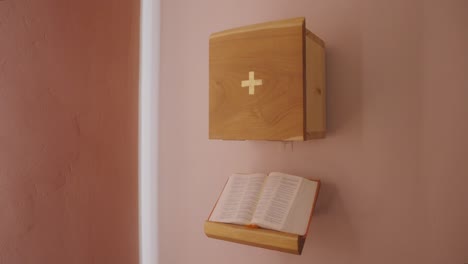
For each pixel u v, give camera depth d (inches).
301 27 42.7
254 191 50.1
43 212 50.4
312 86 47.4
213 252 64.2
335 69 53.9
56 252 52.0
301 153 56.4
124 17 65.1
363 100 52.0
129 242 66.4
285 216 45.4
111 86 62.1
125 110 65.4
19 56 47.6
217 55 47.4
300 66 42.6
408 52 49.4
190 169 66.8
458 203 46.5
